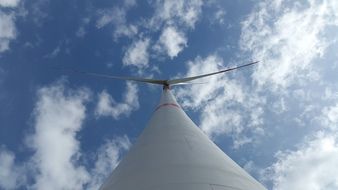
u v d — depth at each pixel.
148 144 13.33
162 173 10.86
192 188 9.95
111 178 12.41
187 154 12.06
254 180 11.92
